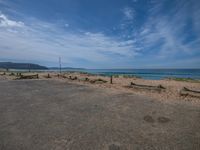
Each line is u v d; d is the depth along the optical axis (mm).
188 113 4941
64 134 3420
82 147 2871
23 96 7715
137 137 3287
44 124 4000
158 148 2854
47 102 6449
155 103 6270
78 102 6453
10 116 4633
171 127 3822
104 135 3379
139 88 10367
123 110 5270
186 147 2891
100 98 7262
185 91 8703
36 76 20344
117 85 12320
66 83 13797
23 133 3461
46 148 2828
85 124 4012
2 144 2965
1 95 7945
